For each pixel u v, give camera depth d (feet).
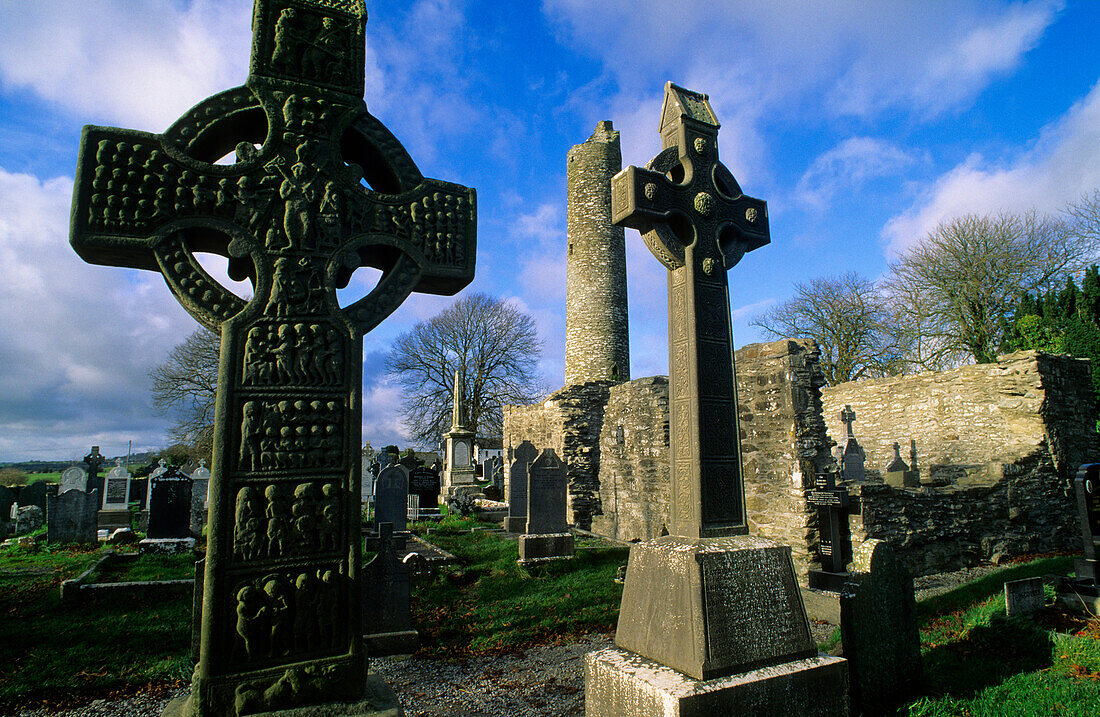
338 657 7.77
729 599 9.63
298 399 8.11
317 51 9.11
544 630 20.40
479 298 113.19
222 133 8.76
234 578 7.45
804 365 29.50
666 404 36.60
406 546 32.24
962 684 13.03
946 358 70.03
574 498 52.26
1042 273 67.31
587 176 71.77
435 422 107.04
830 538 26.18
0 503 53.62
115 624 19.83
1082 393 41.14
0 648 17.74
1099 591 18.54
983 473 35.47
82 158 7.73
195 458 88.69
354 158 10.04
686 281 11.99
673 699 8.45
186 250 7.96
